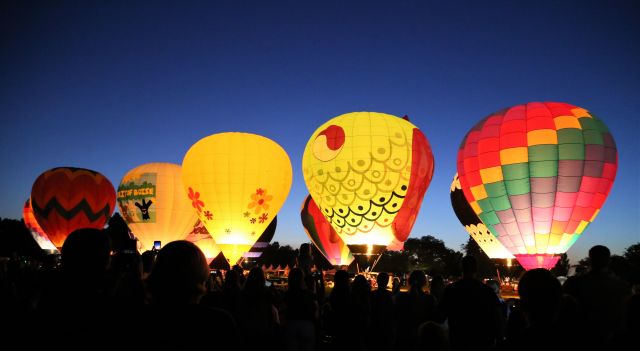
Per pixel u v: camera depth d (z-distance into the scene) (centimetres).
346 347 533
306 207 2562
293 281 539
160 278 200
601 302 470
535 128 1448
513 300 799
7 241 4794
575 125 1433
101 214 2273
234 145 1845
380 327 602
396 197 1647
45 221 2195
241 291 518
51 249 3050
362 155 1633
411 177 1666
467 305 473
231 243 1834
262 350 500
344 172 1641
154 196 2353
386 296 616
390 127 1684
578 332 261
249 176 1820
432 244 6569
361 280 568
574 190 1402
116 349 194
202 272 208
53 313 202
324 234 2458
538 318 254
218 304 506
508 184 1460
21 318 211
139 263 438
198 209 1867
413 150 1683
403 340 600
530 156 1431
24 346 198
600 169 1405
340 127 1689
